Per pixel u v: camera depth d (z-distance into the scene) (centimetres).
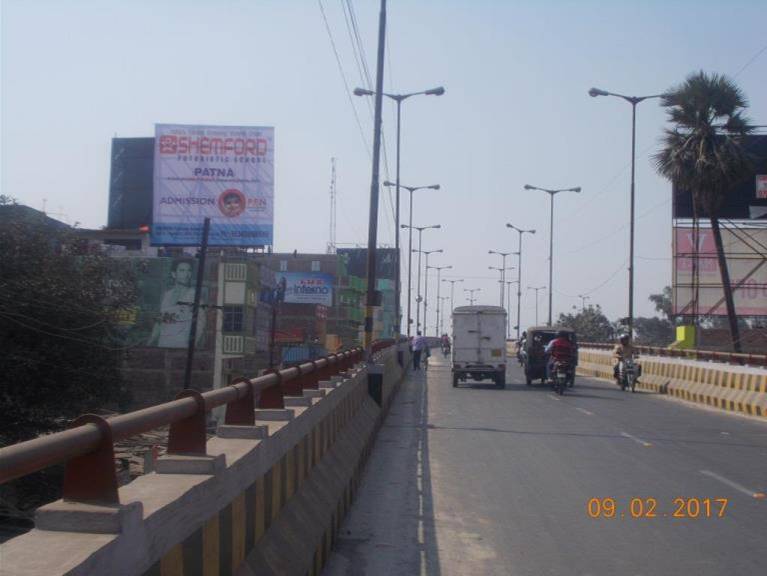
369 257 2241
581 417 2103
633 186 3772
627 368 3105
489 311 3353
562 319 8075
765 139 4634
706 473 1255
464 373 3325
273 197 3756
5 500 1295
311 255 6656
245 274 3197
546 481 1194
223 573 445
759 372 2206
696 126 3834
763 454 1466
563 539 864
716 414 2212
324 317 4934
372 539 869
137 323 3092
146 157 3928
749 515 970
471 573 746
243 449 521
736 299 4625
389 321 8581
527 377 3491
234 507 472
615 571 746
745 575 729
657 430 1819
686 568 752
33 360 1573
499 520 953
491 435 1728
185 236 3753
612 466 1320
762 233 4634
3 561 272
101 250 1933
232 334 3150
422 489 1141
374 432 1559
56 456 288
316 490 784
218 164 3766
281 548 576
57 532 308
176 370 3128
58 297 1627
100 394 1744
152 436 1867
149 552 334
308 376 1013
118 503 324
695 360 2884
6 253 1638
